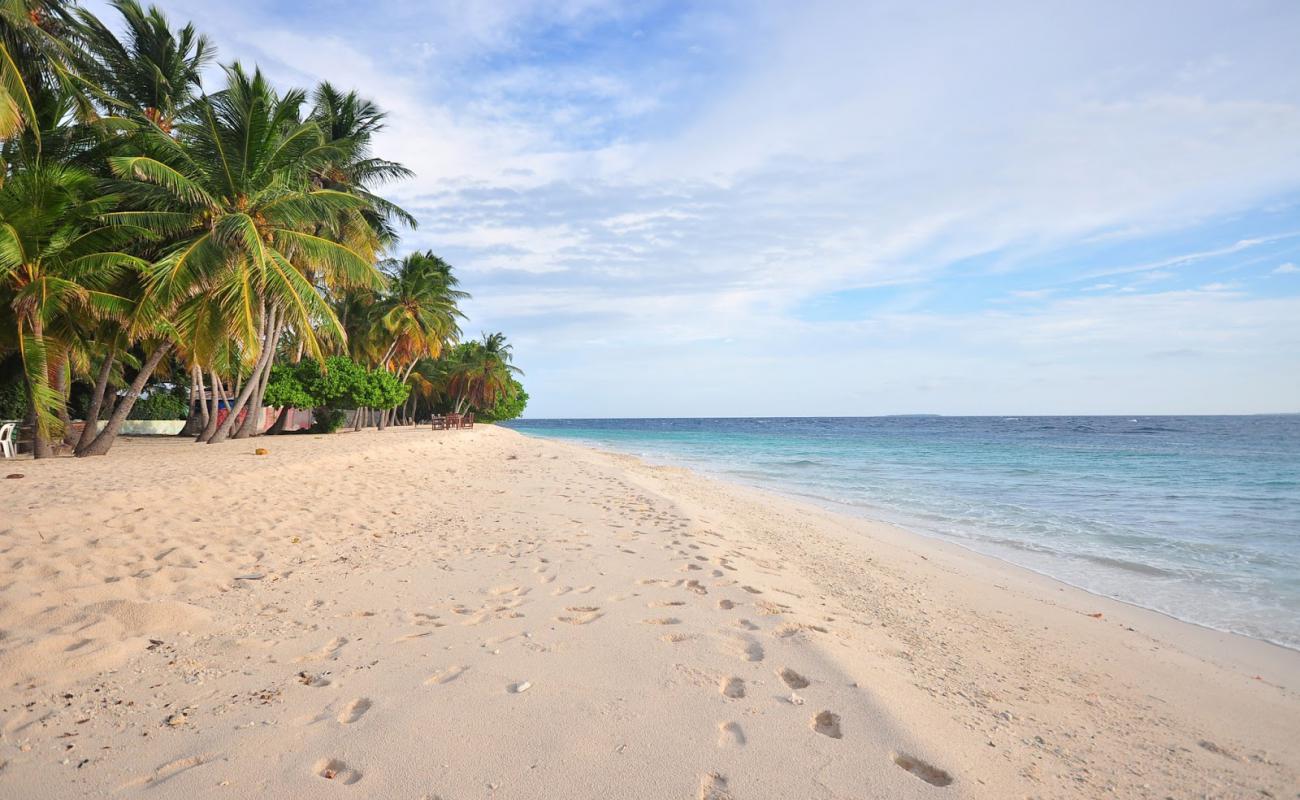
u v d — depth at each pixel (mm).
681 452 38594
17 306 12477
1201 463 26266
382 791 2592
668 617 4883
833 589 6707
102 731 3025
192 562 5910
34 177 12328
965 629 5828
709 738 3059
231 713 3221
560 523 8812
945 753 3053
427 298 37875
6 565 5184
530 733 3053
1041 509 14938
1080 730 3814
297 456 14750
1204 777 3402
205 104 15727
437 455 19172
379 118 25609
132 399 15719
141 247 15570
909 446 43094
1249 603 7441
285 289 15867
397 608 4984
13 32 13641
